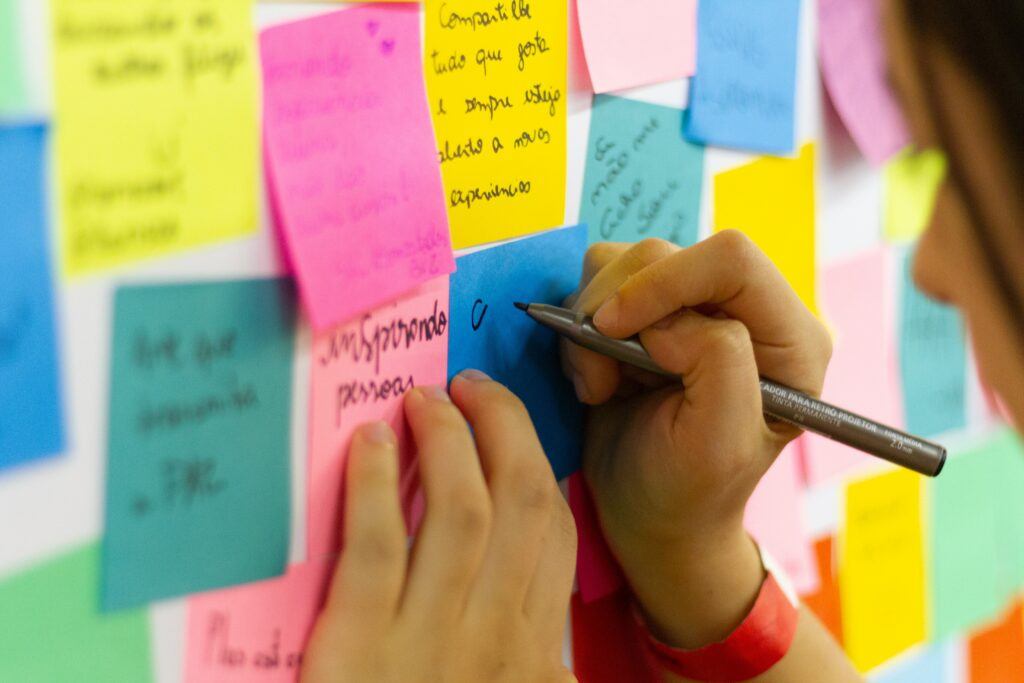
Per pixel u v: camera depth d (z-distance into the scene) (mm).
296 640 381
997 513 888
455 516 397
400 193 401
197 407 341
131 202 316
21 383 296
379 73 390
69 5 295
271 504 367
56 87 295
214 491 349
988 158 388
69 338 306
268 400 362
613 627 560
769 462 481
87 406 313
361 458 389
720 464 444
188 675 347
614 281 458
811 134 667
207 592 351
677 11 547
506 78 453
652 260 454
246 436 357
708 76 577
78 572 315
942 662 842
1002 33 367
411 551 403
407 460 423
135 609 331
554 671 451
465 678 406
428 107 412
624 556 517
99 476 318
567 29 482
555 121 484
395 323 409
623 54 514
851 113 684
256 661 368
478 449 432
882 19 412
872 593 759
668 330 440
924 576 810
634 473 477
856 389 730
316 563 386
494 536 416
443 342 436
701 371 435
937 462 455
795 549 676
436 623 394
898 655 791
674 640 529
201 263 336
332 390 384
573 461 523
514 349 480
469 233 445
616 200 532
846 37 677
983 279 417
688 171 578
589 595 537
